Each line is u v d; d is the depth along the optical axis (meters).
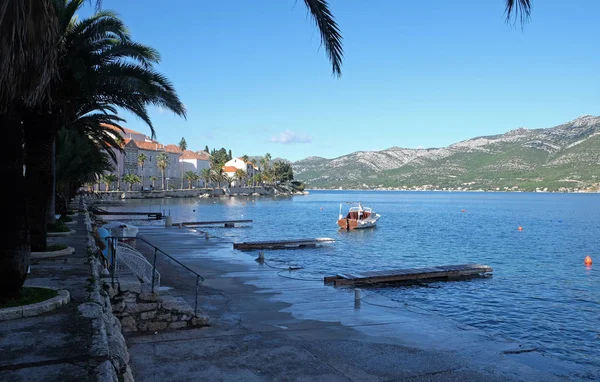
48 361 5.92
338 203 139.50
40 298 8.60
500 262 29.48
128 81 14.71
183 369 8.71
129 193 130.50
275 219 70.50
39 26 5.97
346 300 15.85
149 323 11.02
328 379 8.62
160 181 153.00
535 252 34.88
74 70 14.02
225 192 176.00
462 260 30.34
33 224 15.02
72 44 14.70
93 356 6.10
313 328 12.15
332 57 8.23
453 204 148.62
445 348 10.97
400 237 45.72
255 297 16.03
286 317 13.21
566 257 32.00
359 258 30.03
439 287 20.27
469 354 10.64
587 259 28.36
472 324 14.52
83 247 17.30
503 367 9.97
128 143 134.75
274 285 18.48
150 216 61.62
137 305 10.90
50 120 15.09
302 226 58.00
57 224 23.22
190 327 11.42
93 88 14.95
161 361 9.06
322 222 65.31
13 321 7.61
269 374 8.70
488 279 22.44
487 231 53.34
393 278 20.72
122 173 132.62
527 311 16.25
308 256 29.91
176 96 16.14
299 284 18.86
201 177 173.50
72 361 5.93
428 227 58.81
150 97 15.75
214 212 85.62
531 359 10.73
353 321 13.05
